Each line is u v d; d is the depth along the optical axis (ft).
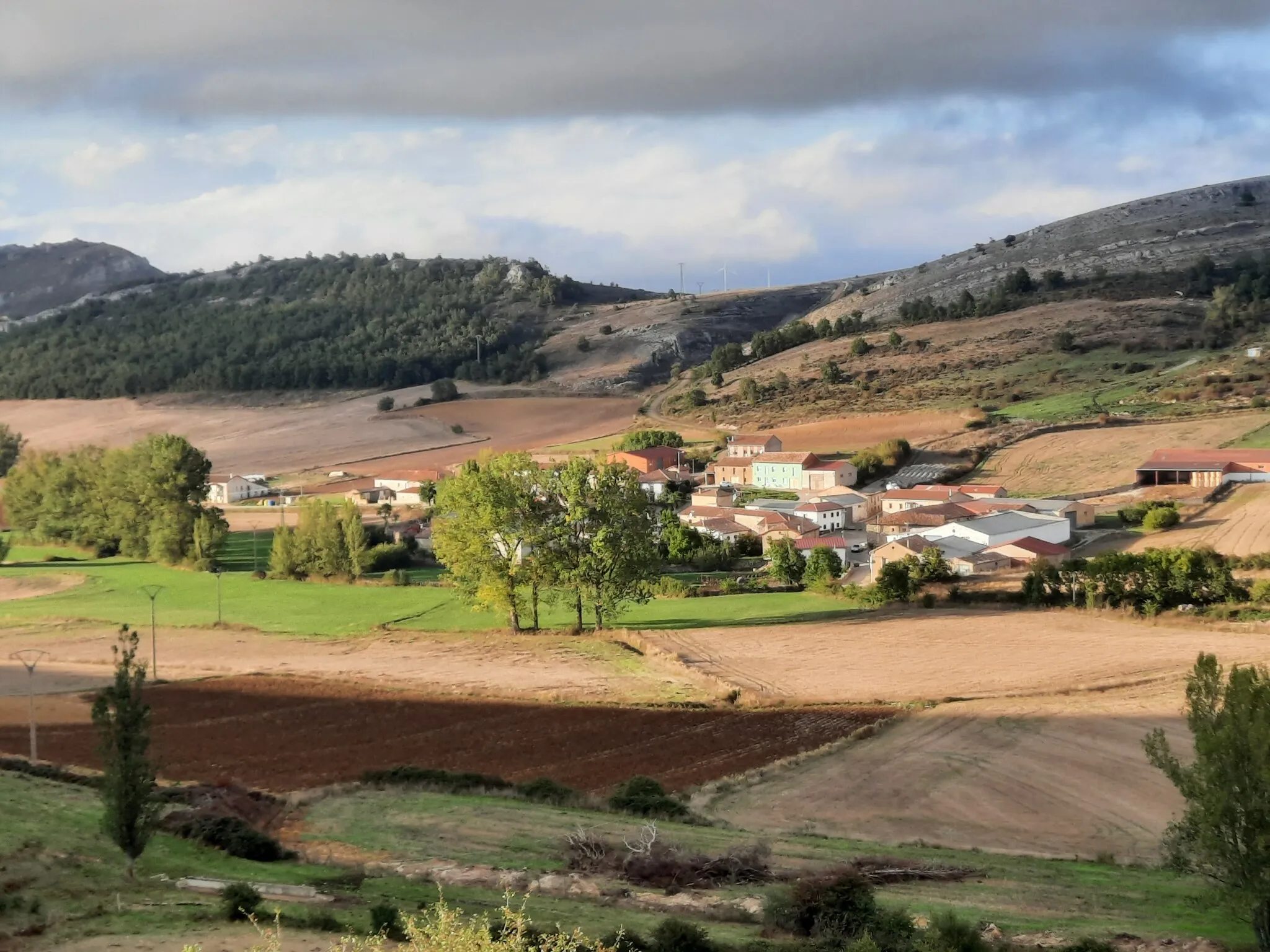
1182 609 324.19
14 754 213.25
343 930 111.55
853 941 112.78
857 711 243.40
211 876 135.44
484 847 156.04
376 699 266.77
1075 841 166.09
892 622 335.67
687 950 107.76
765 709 248.73
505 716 248.93
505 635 340.59
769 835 166.71
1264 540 404.77
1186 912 130.41
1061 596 346.95
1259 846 115.03
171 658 319.27
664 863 144.77
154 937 108.78
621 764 211.61
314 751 224.53
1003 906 132.05
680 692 266.36
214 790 177.99
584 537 341.21
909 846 162.40
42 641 347.36
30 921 113.29
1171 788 187.11
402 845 156.66
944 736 220.64
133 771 130.41
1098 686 250.98
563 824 168.45
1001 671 270.26
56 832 147.02
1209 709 123.95
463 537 342.64
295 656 319.68
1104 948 111.86
